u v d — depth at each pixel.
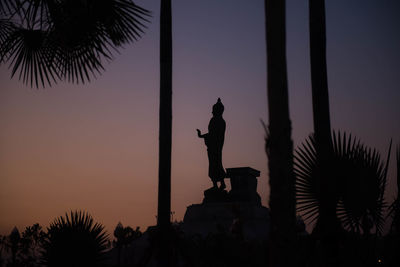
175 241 8.18
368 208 6.77
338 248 6.73
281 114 5.47
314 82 7.86
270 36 5.72
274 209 5.29
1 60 10.30
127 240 14.65
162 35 9.31
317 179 6.90
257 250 7.18
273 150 5.38
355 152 6.89
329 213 6.79
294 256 5.15
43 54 10.11
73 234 9.51
